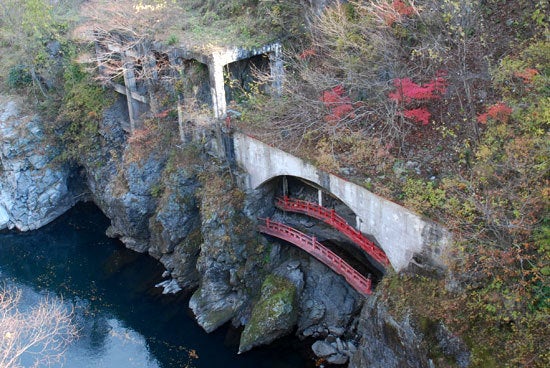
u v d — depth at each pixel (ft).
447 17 81.51
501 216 65.87
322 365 92.79
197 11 127.24
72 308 111.65
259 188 103.45
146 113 126.52
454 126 81.20
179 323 106.93
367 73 88.89
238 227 102.58
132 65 123.95
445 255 70.79
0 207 142.72
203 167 111.45
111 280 120.67
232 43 106.32
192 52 104.94
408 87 81.20
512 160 67.92
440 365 67.10
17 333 80.07
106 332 106.52
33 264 128.26
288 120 97.81
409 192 75.97
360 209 82.74
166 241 117.91
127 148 126.11
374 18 89.20
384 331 74.49
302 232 102.94
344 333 96.22
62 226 141.18
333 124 90.53
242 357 97.19
